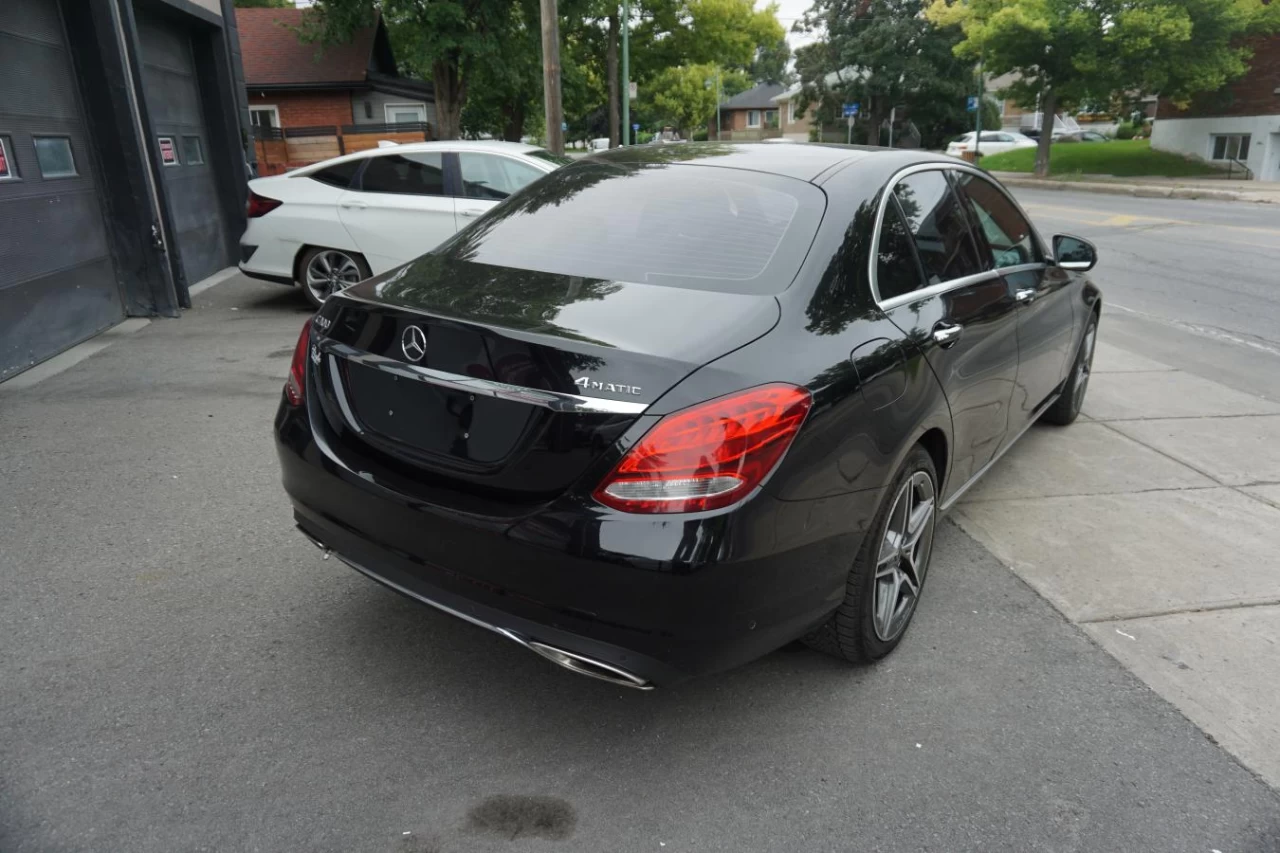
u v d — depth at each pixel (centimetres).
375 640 309
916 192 338
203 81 1066
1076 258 455
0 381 599
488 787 242
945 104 5125
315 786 240
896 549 297
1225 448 532
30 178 650
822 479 238
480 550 231
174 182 978
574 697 282
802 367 239
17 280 626
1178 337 835
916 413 283
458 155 828
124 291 802
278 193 838
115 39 729
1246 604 354
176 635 308
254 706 271
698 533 214
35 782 237
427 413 246
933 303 314
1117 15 2688
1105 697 292
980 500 451
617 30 3275
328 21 2245
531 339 226
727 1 3459
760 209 293
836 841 228
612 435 216
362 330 263
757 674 298
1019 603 351
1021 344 395
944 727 274
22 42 651
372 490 252
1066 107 3078
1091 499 454
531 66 2359
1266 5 2798
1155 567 383
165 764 246
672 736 266
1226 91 3041
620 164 346
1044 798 246
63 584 339
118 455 471
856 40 5022
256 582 345
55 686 277
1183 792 250
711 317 243
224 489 431
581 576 219
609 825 230
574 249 291
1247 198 2212
